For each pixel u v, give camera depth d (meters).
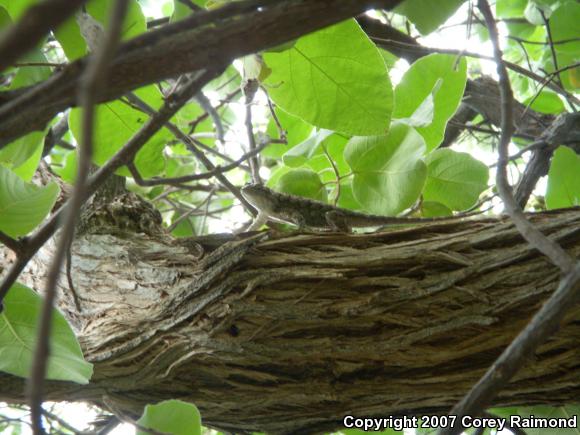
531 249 0.51
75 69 0.33
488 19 0.45
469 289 0.50
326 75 0.56
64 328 0.47
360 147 0.62
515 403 0.53
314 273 0.51
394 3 0.36
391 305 0.51
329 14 0.35
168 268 0.55
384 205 0.62
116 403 0.53
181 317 0.52
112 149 0.58
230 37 0.36
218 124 0.83
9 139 0.38
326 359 0.51
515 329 0.50
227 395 0.52
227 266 0.52
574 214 0.52
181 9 0.53
